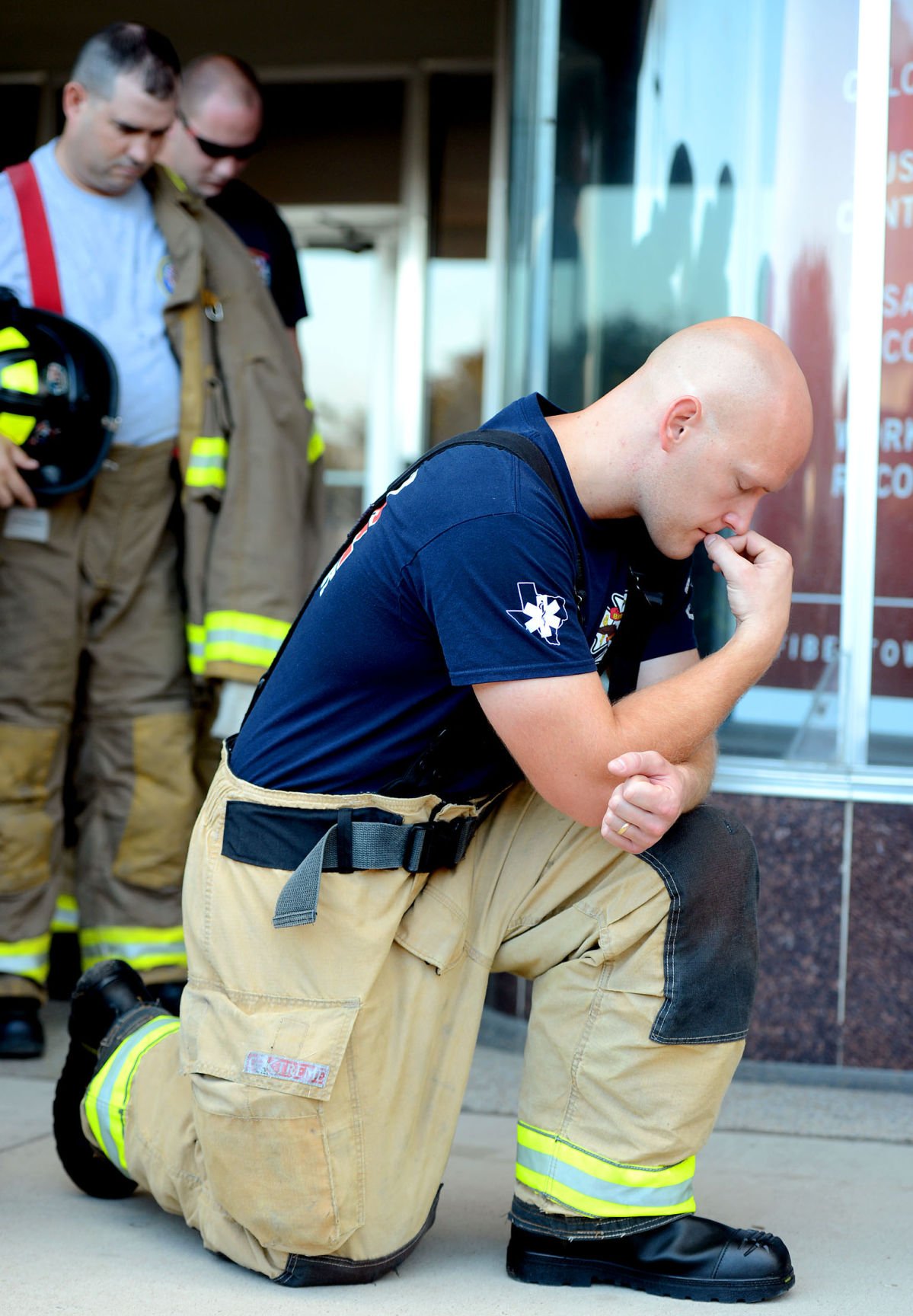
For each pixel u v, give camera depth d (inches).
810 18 121.5
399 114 218.4
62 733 119.1
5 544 115.4
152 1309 67.6
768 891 116.1
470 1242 78.9
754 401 67.7
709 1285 70.6
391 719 71.9
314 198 220.8
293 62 219.8
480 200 217.6
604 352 128.8
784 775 116.1
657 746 68.6
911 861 114.3
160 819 122.1
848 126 120.5
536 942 74.3
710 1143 98.7
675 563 76.1
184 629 124.4
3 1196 83.7
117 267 118.8
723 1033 70.7
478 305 218.8
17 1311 66.9
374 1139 71.0
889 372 119.6
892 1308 70.5
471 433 70.9
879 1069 114.7
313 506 132.5
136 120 112.5
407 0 196.2
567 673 66.8
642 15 126.8
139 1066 78.6
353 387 222.7
